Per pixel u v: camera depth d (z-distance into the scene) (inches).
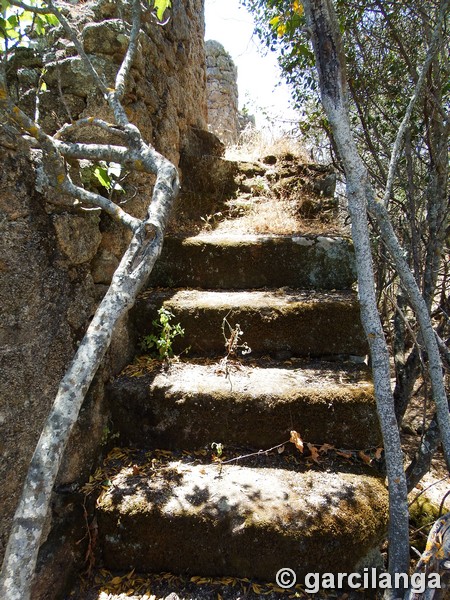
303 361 84.9
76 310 62.9
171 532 59.6
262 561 58.6
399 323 106.1
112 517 60.8
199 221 122.7
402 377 96.3
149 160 52.9
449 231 88.8
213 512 59.4
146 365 83.0
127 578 60.8
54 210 58.0
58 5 83.4
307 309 84.4
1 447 48.4
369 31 96.5
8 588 30.3
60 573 57.2
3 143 48.7
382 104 105.7
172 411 72.5
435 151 84.7
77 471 63.2
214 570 60.2
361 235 48.1
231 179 132.4
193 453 72.7
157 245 45.5
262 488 63.4
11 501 49.7
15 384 50.6
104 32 77.8
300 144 151.0
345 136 47.0
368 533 57.6
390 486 49.2
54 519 57.9
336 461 69.4
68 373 36.8
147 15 83.4
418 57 96.7
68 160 62.1
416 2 80.2
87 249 65.1
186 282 101.3
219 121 254.1
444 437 52.7
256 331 85.7
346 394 70.8
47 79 77.6
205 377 77.7
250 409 71.1
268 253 99.0
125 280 42.2
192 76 138.6
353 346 84.4
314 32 46.7
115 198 78.4
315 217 120.5
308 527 57.4
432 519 83.7
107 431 72.5
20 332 51.6
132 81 84.4
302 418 70.8
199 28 151.3
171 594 57.5
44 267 55.9
